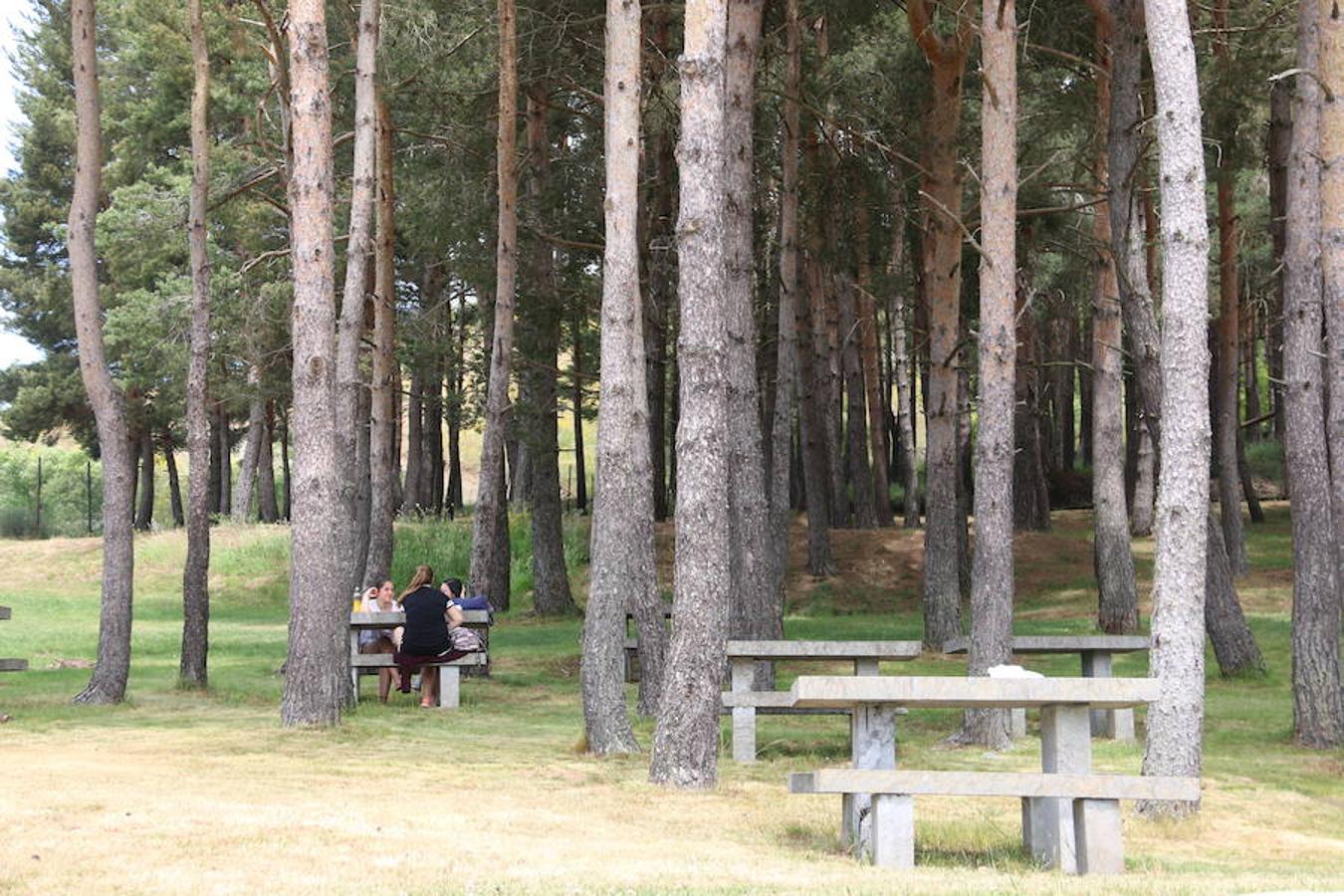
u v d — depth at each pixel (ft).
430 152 94.38
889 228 105.40
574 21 84.64
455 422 150.92
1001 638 48.06
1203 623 36.58
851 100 89.51
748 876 25.03
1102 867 27.61
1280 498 151.74
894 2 82.99
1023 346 128.67
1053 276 125.90
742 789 37.17
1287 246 54.24
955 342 77.61
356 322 59.31
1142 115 80.69
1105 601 84.58
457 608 58.13
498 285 75.87
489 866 25.16
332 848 26.30
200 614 63.98
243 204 115.24
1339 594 50.44
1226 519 106.73
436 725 50.83
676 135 88.07
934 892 23.21
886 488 138.41
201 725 49.19
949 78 74.13
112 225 128.88
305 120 49.39
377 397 78.54
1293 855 31.30
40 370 177.47
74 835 26.71
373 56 60.23
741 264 59.57
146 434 185.57
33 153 179.93
